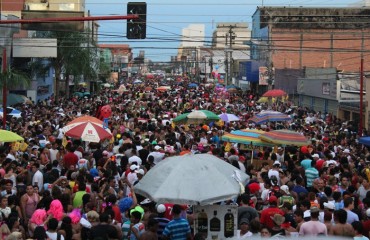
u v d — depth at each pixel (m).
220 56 111.50
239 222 11.89
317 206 12.42
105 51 100.56
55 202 12.02
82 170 14.95
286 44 71.88
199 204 10.07
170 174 10.35
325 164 18.03
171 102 49.75
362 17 72.12
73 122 20.45
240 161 19.56
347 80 48.47
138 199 13.40
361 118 32.88
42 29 47.03
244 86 84.06
